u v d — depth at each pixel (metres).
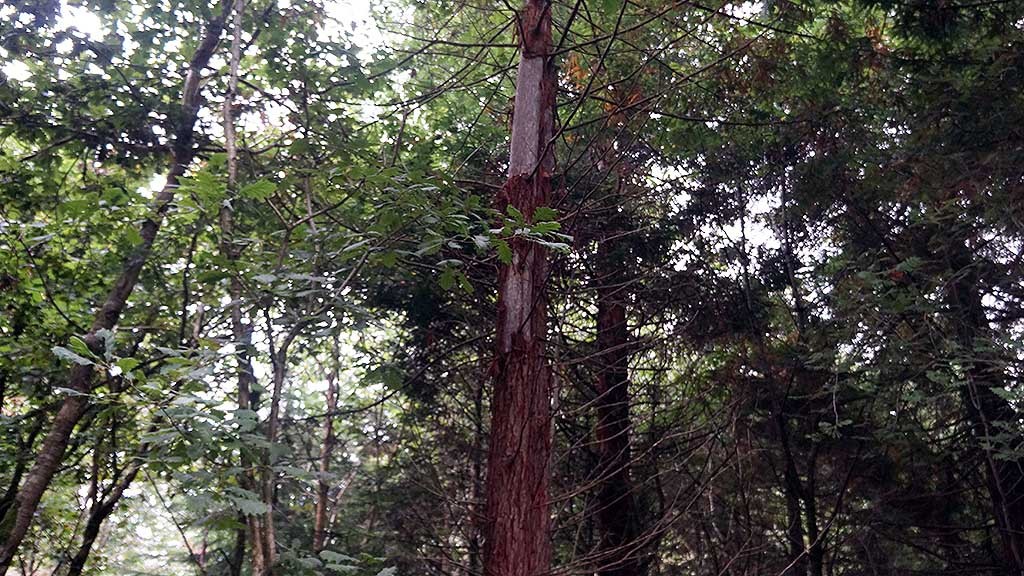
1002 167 7.87
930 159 8.30
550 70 7.15
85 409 6.32
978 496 11.02
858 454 11.19
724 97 8.88
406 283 8.59
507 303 6.07
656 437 9.66
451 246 5.09
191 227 7.43
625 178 9.22
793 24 8.30
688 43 8.58
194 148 8.13
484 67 10.05
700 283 10.62
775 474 11.70
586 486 6.26
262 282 5.14
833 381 10.04
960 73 8.33
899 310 8.48
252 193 4.96
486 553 5.54
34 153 7.96
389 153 8.66
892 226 10.48
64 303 7.56
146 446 6.93
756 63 8.33
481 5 8.62
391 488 10.15
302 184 6.46
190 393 4.48
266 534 4.75
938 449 10.44
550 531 5.81
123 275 7.03
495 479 5.65
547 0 7.07
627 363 9.89
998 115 7.94
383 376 7.94
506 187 6.50
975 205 8.34
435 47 9.52
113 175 8.70
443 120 10.03
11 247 6.71
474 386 9.37
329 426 11.70
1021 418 8.26
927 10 7.82
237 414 4.42
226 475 4.39
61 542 8.82
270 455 4.62
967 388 9.20
